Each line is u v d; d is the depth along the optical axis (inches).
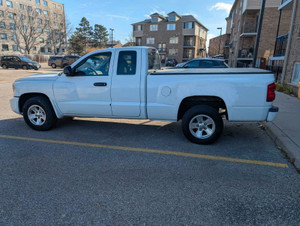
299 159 144.0
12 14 2293.3
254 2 904.9
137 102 184.2
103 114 194.9
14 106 215.6
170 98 175.8
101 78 188.4
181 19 2190.0
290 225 93.6
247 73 164.4
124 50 184.2
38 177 128.6
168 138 193.9
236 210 102.3
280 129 200.5
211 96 173.8
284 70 459.8
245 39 1115.9
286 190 117.9
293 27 434.3
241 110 166.1
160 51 2273.6
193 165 144.9
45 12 2637.8
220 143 182.9
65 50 2913.4
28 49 2315.5
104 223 93.9
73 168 139.6
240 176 131.6
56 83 198.7
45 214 98.8
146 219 96.3
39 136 196.4
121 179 127.5
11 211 100.4
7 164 143.8
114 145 177.3
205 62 462.6
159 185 121.7
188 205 105.5
